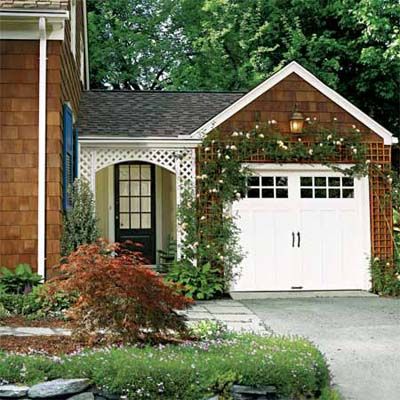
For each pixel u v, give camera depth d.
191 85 21.17
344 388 5.19
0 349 5.19
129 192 13.59
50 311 7.26
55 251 8.35
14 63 8.45
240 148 10.57
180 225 10.43
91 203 9.40
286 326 7.52
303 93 10.84
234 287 10.55
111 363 4.50
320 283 10.81
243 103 10.67
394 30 15.08
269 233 10.73
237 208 10.66
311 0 17.11
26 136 8.42
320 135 10.78
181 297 5.38
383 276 10.65
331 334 7.11
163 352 4.86
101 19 21.34
